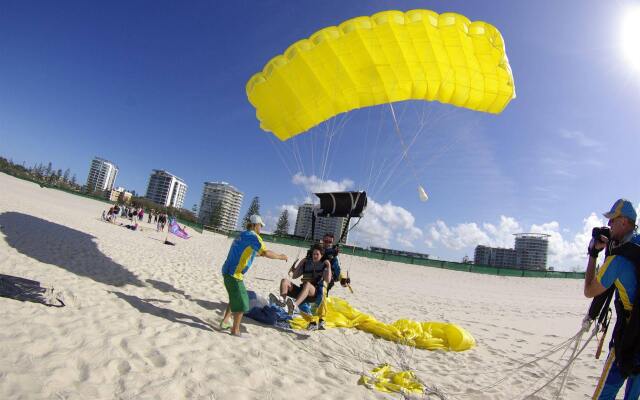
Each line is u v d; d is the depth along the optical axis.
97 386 2.58
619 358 2.30
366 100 6.28
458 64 5.78
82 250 8.65
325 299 5.61
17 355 2.71
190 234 28.77
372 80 6.03
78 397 2.38
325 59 6.05
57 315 3.72
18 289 4.11
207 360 3.41
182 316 4.80
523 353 6.14
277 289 9.46
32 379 2.44
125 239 14.30
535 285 24.31
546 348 6.71
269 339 4.64
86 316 3.88
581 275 27.98
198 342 3.86
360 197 6.52
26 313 3.56
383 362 4.62
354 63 6.00
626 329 2.29
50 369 2.63
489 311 11.73
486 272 27.48
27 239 8.33
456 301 13.76
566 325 10.00
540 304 15.33
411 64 5.86
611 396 2.45
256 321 5.42
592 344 7.32
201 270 9.80
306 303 5.97
